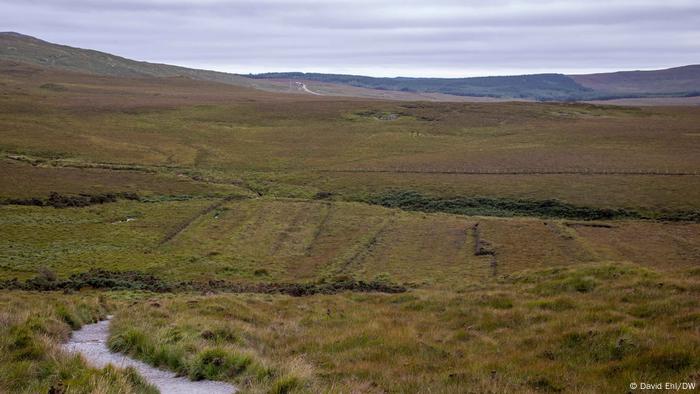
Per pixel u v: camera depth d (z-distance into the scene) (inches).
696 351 451.5
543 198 3014.3
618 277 888.3
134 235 2310.5
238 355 508.4
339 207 2945.4
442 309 821.9
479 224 2534.5
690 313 585.6
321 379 472.1
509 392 417.7
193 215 2701.8
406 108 7022.6
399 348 595.2
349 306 939.3
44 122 5157.5
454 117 6446.9
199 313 846.5
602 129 5477.4
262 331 721.6
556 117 6496.1
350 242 2273.6
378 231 2445.9
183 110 6638.8
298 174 3860.7
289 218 2714.1
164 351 536.4
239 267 1909.4
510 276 1160.8
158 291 1469.0
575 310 689.0
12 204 2650.1
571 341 548.4
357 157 4466.0
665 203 2812.5
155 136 5098.4
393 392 440.5
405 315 801.6
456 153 4500.5
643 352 478.9
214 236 2363.4
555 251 2053.4
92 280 1581.0
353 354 585.3
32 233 2225.6
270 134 5497.1
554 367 480.1
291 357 569.0
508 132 5536.4
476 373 474.0
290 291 1464.1
